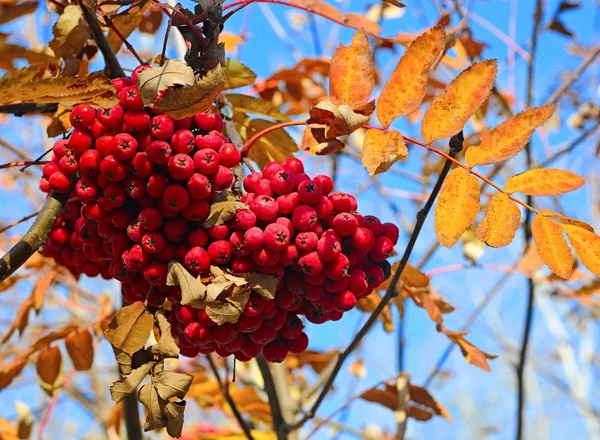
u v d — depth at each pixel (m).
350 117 0.48
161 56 0.54
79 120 0.49
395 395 0.69
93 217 0.50
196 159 0.48
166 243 0.50
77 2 0.55
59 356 0.63
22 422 0.66
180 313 0.50
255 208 0.49
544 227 0.49
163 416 0.49
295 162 0.51
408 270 0.60
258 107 0.60
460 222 0.49
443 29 0.49
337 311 0.53
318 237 0.50
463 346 0.60
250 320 0.50
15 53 0.52
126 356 0.49
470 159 0.50
